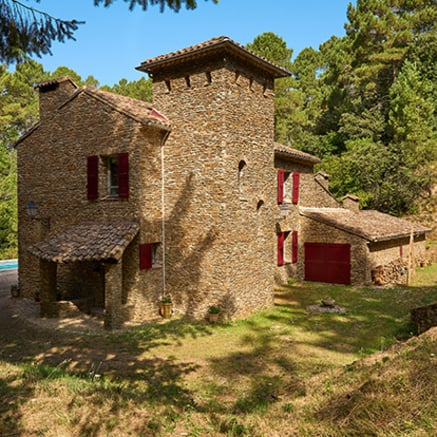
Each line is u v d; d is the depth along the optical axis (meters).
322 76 51.03
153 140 15.19
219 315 14.16
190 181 14.88
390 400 5.64
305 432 5.53
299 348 11.30
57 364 10.07
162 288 15.57
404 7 37.72
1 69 8.39
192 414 6.75
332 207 26.33
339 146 40.22
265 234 16.19
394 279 21.27
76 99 16.56
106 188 16.03
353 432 5.11
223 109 14.04
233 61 14.41
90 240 14.17
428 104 31.34
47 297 14.98
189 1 7.64
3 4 7.25
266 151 16.38
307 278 22.06
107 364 10.15
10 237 32.25
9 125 42.03
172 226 15.34
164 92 15.48
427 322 11.66
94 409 6.20
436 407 5.15
